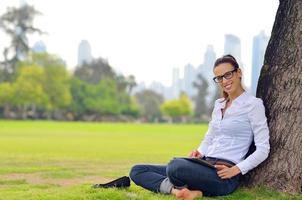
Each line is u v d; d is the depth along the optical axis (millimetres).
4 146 21734
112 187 6414
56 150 19797
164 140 30094
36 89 84562
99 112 100938
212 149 5965
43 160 14648
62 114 97625
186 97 115688
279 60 6234
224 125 5906
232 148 5852
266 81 6348
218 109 6082
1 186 8750
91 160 15000
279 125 6113
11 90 83625
